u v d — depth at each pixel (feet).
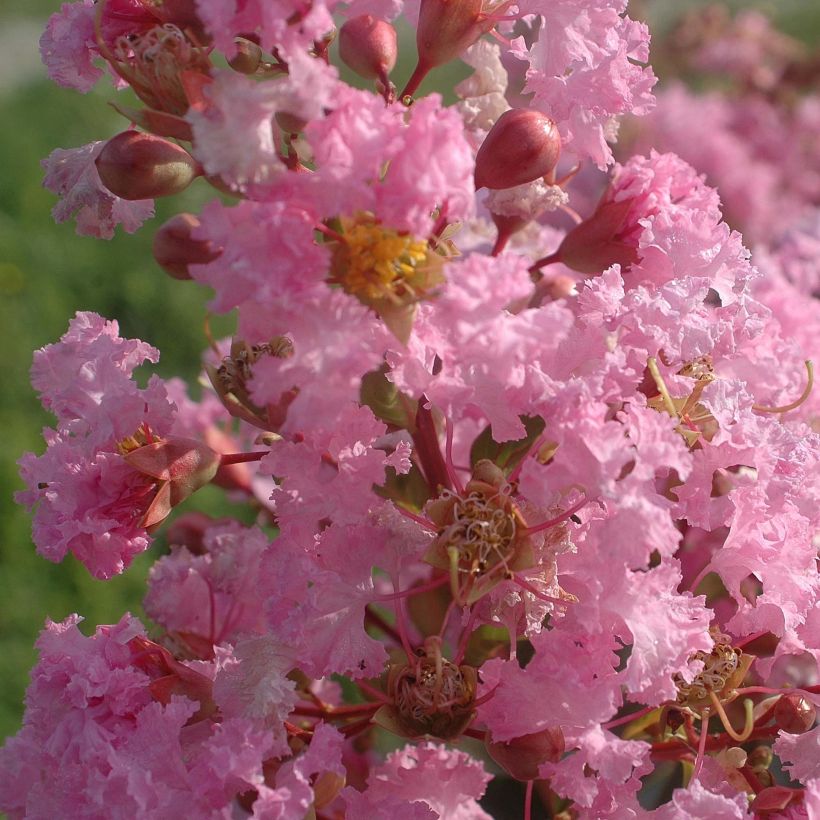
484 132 0.85
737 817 0.76
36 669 0.80
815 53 1.94
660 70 2.03
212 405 0.99
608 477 0.73
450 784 0.78
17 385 2.04
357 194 0.71
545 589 0.77
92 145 0.82
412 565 0.86
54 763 0.80
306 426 0.71
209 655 0.88
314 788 0.77
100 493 0.80
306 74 0.71
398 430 0.83
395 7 0.79
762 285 0.96
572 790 0.76
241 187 0.71
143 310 2.19
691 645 0.76
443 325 0.73
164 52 0.75
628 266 0.82
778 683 0.90
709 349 0.77
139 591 1.73
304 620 0.77
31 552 1.76
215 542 0.92
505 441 0.79
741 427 0.78
